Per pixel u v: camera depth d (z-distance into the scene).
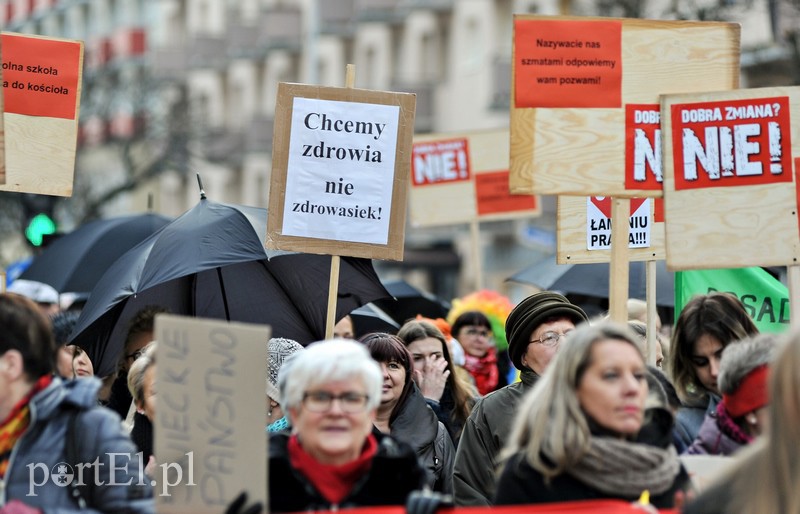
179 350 17.61
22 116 27.59
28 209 56.72
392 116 25.44
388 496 17.72
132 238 43.19
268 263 30.06
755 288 30.06
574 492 17.17
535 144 23.55
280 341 25.08
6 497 17.55
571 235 28.56
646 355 27.16
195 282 29.84
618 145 23.59
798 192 22.77
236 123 175.25
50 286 41.88
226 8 181.12
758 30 73.00
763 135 22.81
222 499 17.53
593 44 23.62
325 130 25.33
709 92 22.91
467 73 121.50
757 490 14.97
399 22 134.12
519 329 25.12
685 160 22.94
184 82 180.88
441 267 129.12
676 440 21.58
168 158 136.12
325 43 151.25
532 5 110.88
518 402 24.80
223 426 17.59
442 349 30.33
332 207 25.31
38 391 17.86
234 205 29.45
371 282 30.38
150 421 23.83
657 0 68.38
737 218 22.84
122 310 29.58
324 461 17.64
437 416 29.50
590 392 17.11
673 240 22.92
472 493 24.52
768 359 19.47
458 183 44.16
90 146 167.12
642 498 17.11
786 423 14.82
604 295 38.50
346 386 17.34
